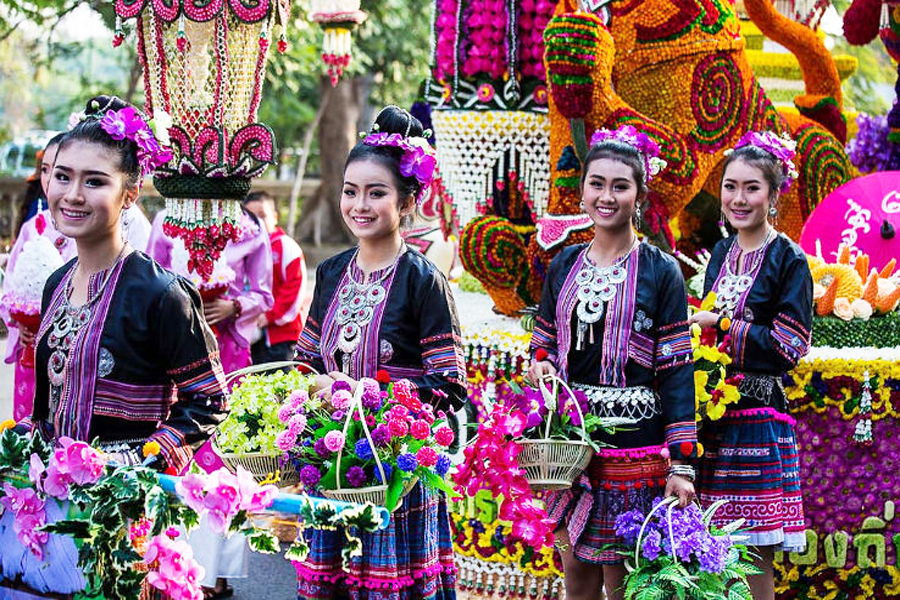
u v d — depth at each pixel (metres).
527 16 5.66
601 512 4.07
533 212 5.80
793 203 6.47
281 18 5.46
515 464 3.83
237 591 5.64
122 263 3.37
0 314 5.49
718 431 4.55
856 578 5.12
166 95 5.30
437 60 5.78
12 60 25.88
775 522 4.50
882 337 5.30
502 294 5.73
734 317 4.59
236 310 6.01
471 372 5.46
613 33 5.66
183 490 3.05
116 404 3.33
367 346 3.92
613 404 4.07
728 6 5.91
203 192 5.35
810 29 7.07
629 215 4.14
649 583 3.84
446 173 5.81
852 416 5.03
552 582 5.17
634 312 4.07
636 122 5.38
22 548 3.29
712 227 6.75
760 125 6.09
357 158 3.93
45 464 3.18
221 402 3.44
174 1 5.17
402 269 3.96
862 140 7.07
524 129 5.71
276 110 23.06
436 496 3.92
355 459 3.62
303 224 22.00
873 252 5.79
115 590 3.14
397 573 3.77
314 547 3.81
